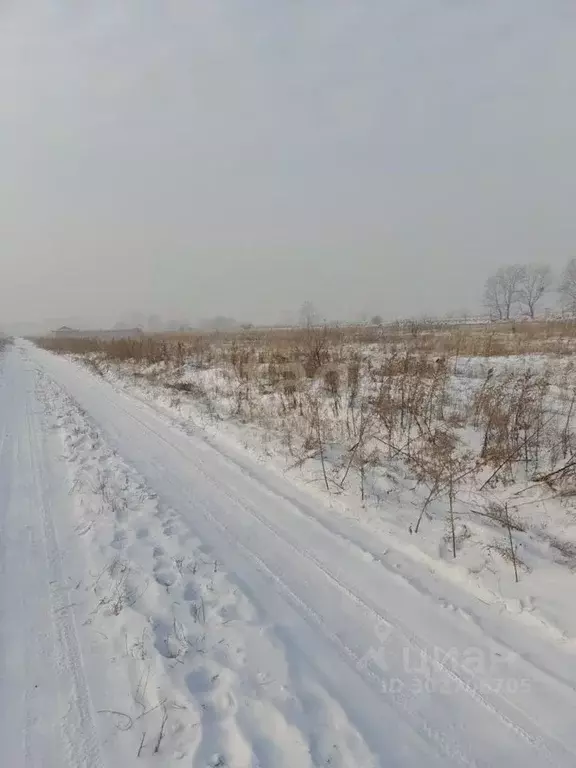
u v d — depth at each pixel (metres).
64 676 3.51
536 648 3.67
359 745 2.88
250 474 7.66
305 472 7.32
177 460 8.48
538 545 4.85
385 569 4.84
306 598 4.40
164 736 2.98
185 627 3.96
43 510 6.41
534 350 14.45
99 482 7.23
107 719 3.13
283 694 3.25
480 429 7.95
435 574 4.73
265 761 2.75
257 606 4.25
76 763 2.84
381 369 10.59
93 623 4.09
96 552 5.21
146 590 4.48
